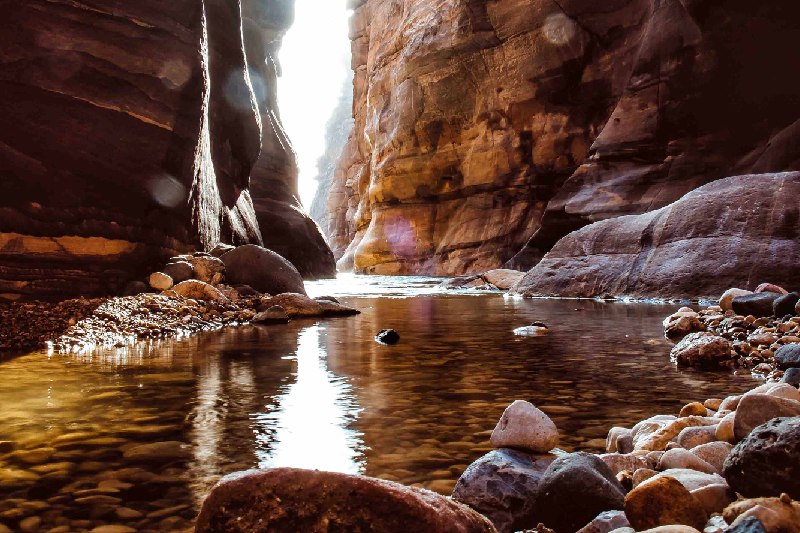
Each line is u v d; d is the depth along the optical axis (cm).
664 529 162
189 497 228
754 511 163
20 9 886
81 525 205
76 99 928
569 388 407
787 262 1005
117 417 337
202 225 1311
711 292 1050
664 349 573
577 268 1310
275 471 167
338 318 918
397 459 268
